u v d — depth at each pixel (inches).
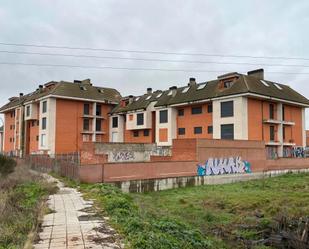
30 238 249.9
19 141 2032.5
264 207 615.8
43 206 383.6
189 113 1530.5
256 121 1320.1
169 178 904.3
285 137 1450.5
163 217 401.4
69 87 1822.1
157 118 1657.2
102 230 283.4
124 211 357.4
